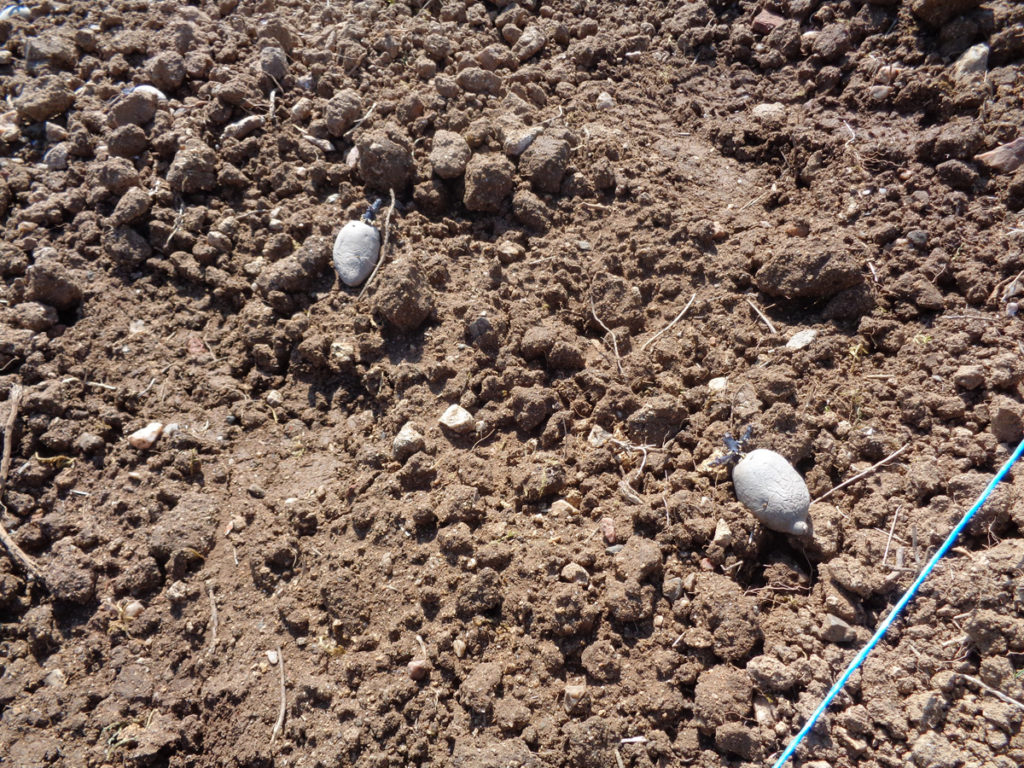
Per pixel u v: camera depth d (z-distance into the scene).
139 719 0.38
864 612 0.37
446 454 0.44
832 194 0.53
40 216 0.54
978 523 0.38
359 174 0.55
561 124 0.58
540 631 0.37
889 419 0.43
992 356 0.44
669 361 0.47
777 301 0.49
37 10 0.68
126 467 0.45
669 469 0.42
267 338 0.50
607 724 0.35
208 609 0.40
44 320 0.50
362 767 0.35
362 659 0.38
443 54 0.62
